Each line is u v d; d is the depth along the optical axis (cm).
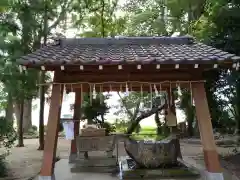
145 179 624
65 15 1182
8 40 964
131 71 566
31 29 1039
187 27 1281
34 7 1048
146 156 665
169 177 636
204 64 510
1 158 740
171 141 687
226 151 1002
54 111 546
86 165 725
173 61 493
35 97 1252
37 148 1224
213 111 1093
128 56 532
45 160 526
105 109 1323
